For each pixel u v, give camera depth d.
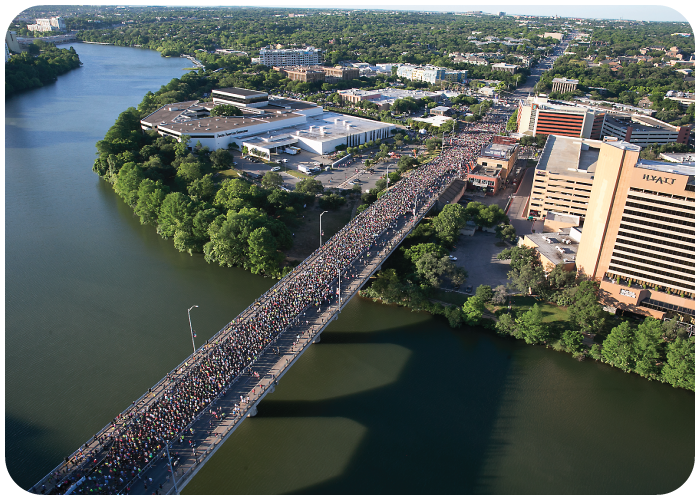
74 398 162.62
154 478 118.88
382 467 142.50
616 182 196.50
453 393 171.12
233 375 151.75
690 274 192.88
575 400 169.38
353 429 155.25
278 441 150.38
